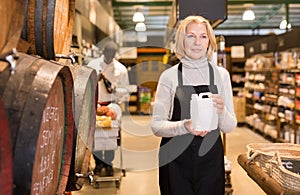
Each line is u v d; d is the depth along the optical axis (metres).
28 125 1.12
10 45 1.28
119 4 12.62
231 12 14.24
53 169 1.54
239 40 15.73
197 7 4.34
